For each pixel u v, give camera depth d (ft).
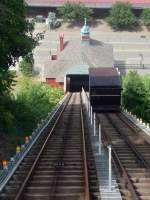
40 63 653.71
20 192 70.79
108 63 629.51
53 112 208.44
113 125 178.60
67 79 463.01
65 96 334.85
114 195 71.82
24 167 95.76
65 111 233.55
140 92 303.07
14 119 165.99
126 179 80.53
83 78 463.42
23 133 165.48
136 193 73.92
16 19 130.82
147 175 87.40
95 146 120.47
